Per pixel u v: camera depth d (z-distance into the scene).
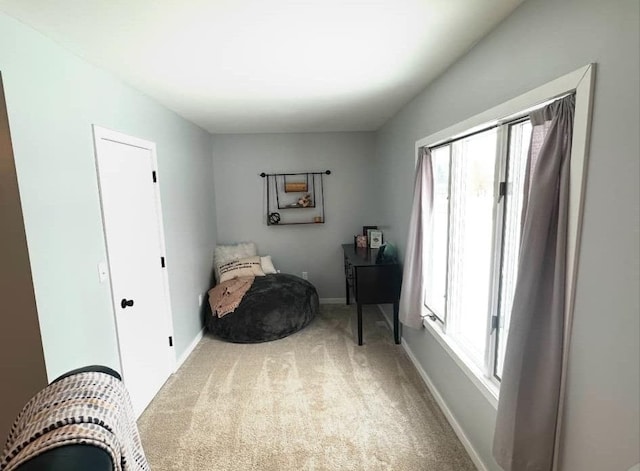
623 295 0.92
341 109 3.07
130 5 1.26
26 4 1.24
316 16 1.38
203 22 1.41
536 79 1.25
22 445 0.71
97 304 1.86
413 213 2.58
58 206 1.57
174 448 1.98
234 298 3.51
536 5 1.23
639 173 0.86
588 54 1.01
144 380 2.37
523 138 1.60
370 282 3.21
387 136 3.67
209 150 4.14
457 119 1.92
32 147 1.43
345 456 1.89
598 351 1.01
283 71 2.03
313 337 3.50
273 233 4.48
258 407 2.36
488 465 1.70
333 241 4.54
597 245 1.00
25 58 1.40
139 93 2.39
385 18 1.41
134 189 2.30
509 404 1.28
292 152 4.36
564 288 1.13
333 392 2.52
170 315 2.81
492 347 1.73
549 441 1.21
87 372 0.94
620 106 0.91
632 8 0.86
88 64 1.82
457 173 2.18
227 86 2.30
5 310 1.42
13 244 1.39
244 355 3.14
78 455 0.67
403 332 3.26
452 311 2.25
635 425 0.90
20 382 1.47
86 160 1.79
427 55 1.83
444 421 2.17
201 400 2.46
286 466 1.83
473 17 1.43
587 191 1.03
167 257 2.80
